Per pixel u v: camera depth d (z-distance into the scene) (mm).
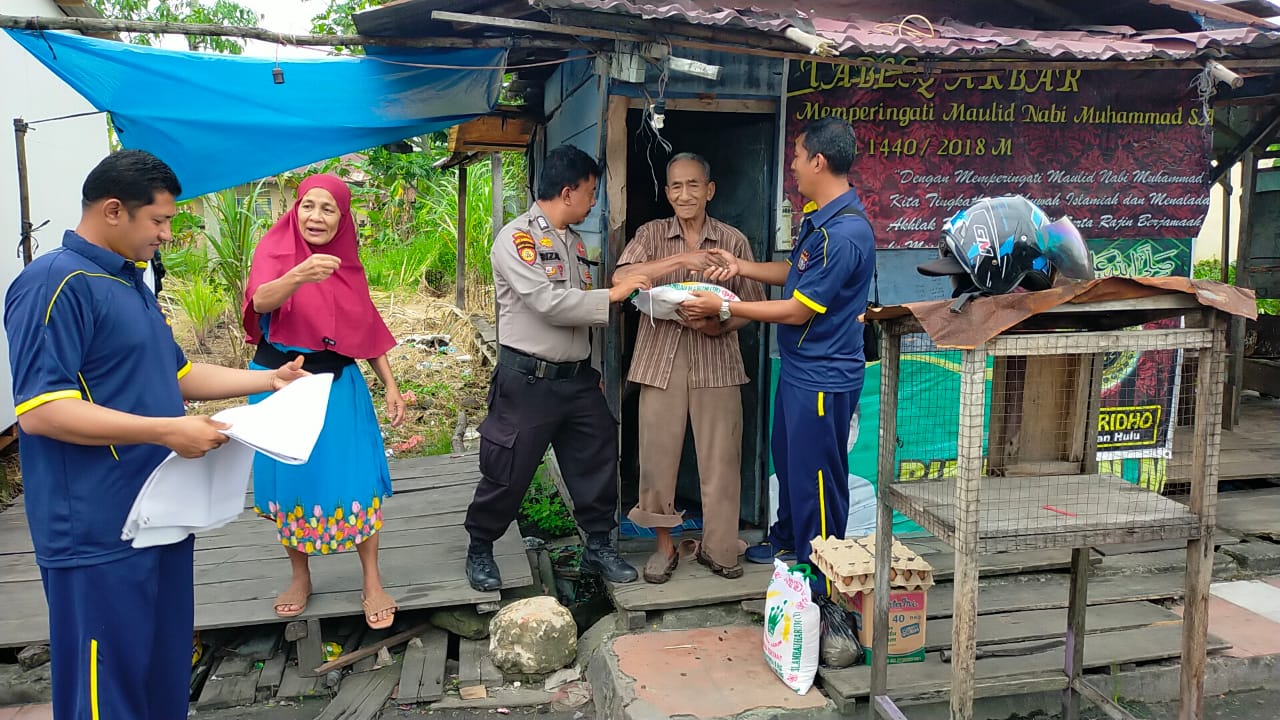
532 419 3508
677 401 3586
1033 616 3650
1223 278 7645
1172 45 3738
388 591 3643
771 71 3865
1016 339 2279
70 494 2174
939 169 4125
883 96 3996
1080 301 2270
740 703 3035
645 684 3135
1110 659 3316
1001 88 4117
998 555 4086
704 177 3545
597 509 3762
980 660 3303
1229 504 4863
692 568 3887
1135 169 4332
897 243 4129
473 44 3516
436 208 12469
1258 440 5816
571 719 3238
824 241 3152
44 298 2074
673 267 3477
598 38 3371
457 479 5152
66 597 2213
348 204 3199
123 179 2152
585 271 3605
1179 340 2389
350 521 3270
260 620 3391
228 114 3645
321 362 3213
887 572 2844
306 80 3676
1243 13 4457
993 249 2420
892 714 2773
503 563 3891
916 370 4172
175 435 2094
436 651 3600
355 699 3295
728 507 3713
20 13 6250
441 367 8336
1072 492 2742
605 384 4039
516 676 3467
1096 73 4203
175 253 10242
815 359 3277
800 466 3379
